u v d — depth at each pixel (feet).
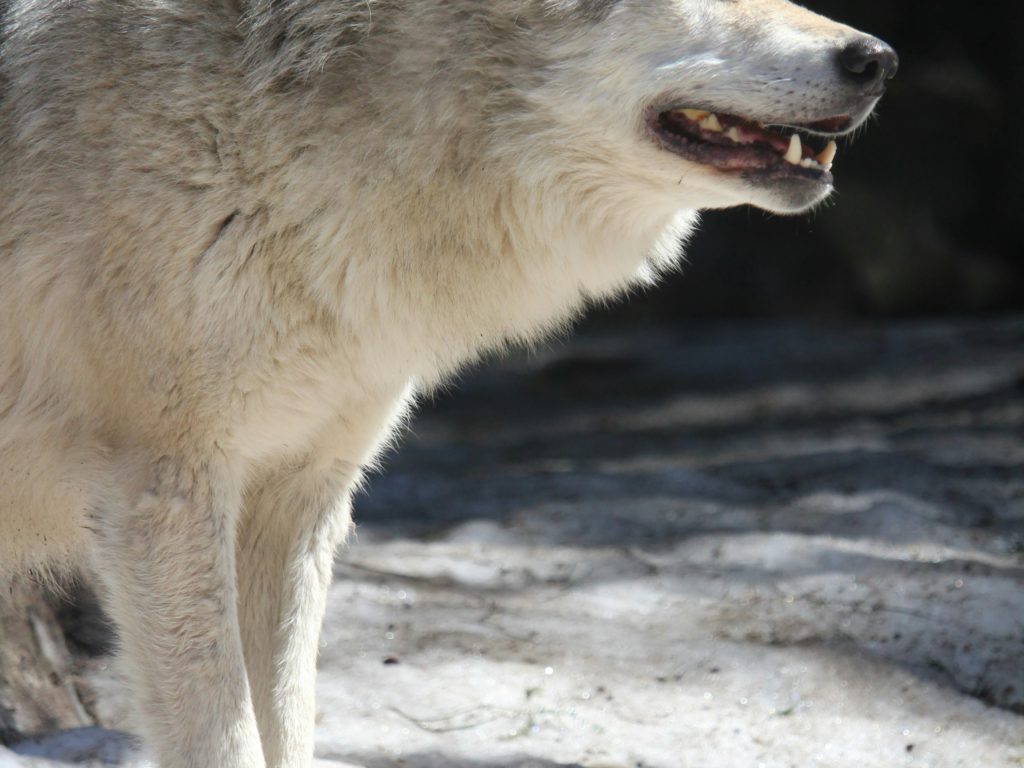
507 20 24.39
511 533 45.03
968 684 33.71
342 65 24.06
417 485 52.60
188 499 23.79
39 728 29.37
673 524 45.39
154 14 23.80
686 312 127.03
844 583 38.86
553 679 33.83
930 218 125.70
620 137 24.93
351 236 24.34
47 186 23.84
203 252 23.67
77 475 24.29
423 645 35.53
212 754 23.32
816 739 31.12
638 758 30.17
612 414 81.35
